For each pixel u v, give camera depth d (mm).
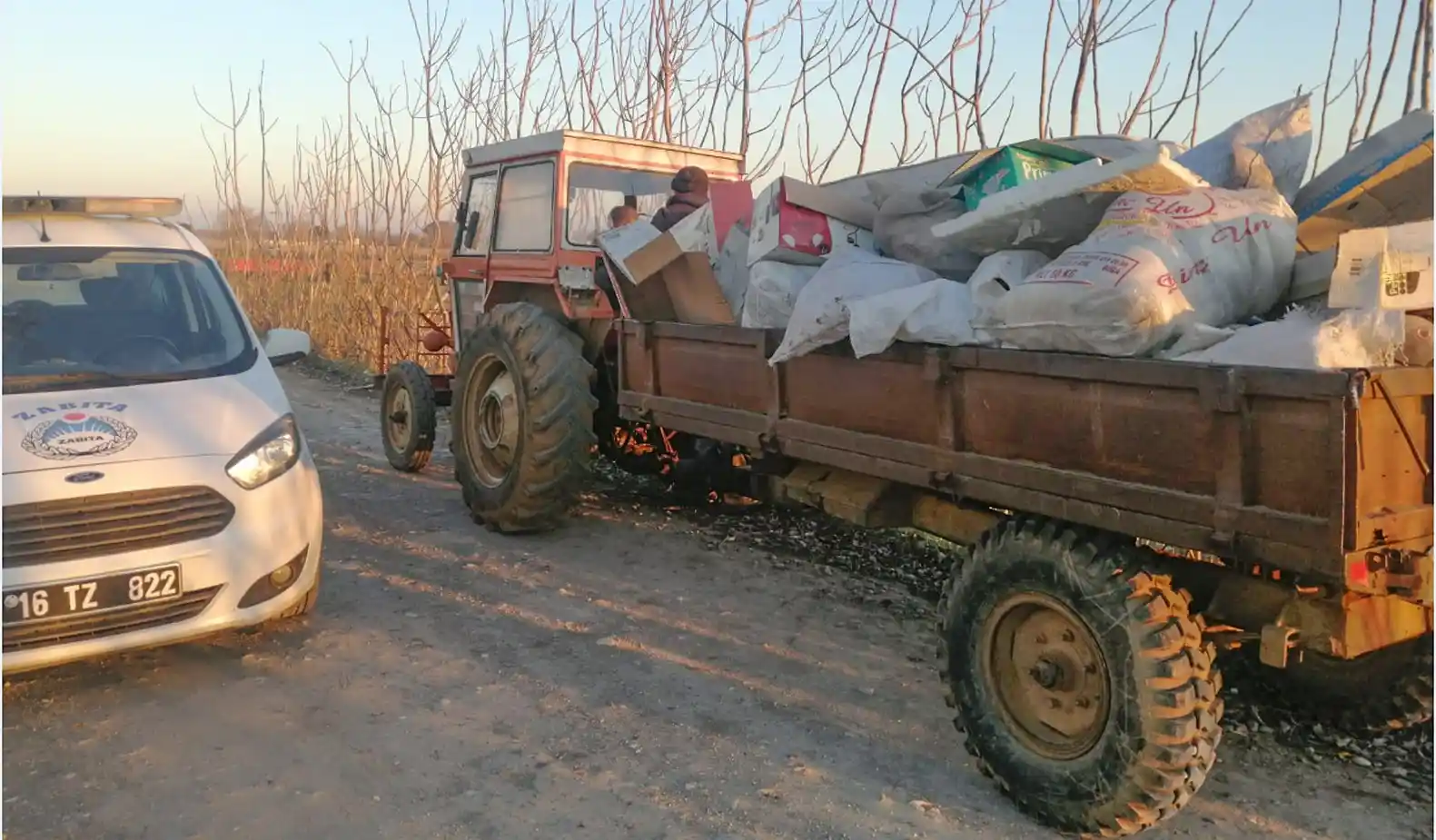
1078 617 2889
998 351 3123
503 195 6668
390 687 3887
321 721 3607
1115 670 2787
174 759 3338
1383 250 2662
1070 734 3004
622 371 5273
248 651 4184
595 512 6402
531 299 6477
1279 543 2480
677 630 4523
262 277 15516
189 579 3666
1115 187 3176
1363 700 3436
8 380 3875
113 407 3816
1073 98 6316
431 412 7238
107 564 3514
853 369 3742
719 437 4512
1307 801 3178
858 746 3531
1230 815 3104
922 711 3795
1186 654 2730
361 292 13055
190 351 4332
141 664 4051
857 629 4574
